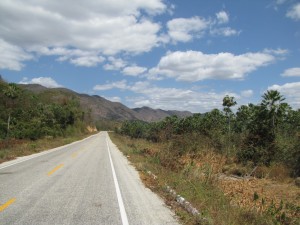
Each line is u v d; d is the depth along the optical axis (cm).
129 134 8775
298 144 2617
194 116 4894
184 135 2094
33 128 4894
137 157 2642
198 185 1185
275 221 895
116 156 2897
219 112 4703
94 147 4219
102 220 785
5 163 2000
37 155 2677
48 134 5794
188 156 1817
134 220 800
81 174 1603
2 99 5497
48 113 6650
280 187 1950
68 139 6122
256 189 1747
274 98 3219
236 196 1291
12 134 4350
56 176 1492
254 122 3173
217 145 2434
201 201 973
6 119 4853
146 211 900
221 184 1447
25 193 1069
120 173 1719
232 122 4553
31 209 859
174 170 1720
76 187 1227
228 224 771
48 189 1159
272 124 3138
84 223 752
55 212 840
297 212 1062
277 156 2723
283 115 3503
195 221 798
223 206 930
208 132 2533
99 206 934
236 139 2894
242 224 823
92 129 15438
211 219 778
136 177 1597
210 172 1365
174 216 855
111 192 1162
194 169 1496
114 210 895
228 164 2570
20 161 2138
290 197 1603
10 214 802
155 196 1132
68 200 993
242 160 2681
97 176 1559
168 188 1203
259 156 2728
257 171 2484
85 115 14788
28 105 6256
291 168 2505
